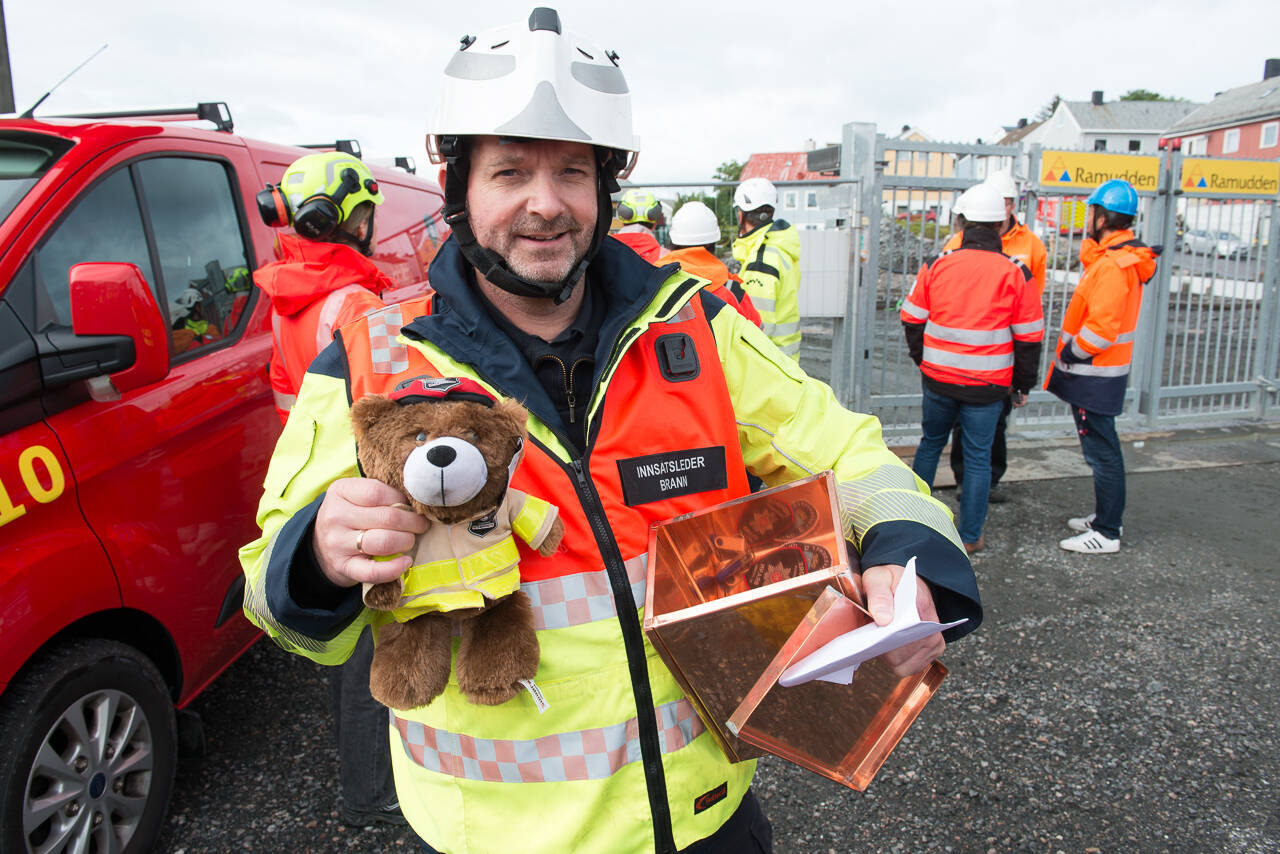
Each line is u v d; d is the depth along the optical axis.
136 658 2.13
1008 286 3.99
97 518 2.02
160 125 2.62
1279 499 5.20
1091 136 55.09
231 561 2.50
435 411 0.92
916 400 6.32
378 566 0.89
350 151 3.68
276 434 2.72
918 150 6.11
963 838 2.33
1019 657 3.31
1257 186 6.93
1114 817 2.40
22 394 1.85
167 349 2.11
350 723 2.25
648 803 1.06
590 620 1.04
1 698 1.82
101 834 2.03
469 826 1.08
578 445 1.10
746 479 1.17
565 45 1.01
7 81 3.63
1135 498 5.28
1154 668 3.21
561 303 1.11
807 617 0.94
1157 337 6.94
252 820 2.40
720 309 1.24
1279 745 2.72
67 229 2.14
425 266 3.97
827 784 2.57
